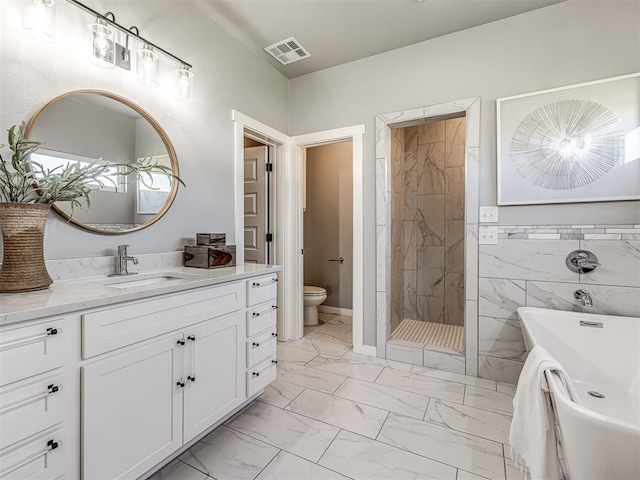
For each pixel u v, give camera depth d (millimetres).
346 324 3768
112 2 1647
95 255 1576
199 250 1948
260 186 3248
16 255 1159
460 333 3092
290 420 1802
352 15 2244
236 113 2473
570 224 2086
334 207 4242
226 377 1670
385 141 2730
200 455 1512
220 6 2139
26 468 916
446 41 2479
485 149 2338
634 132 1912
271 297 2041
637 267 1930
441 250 3545
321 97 3029
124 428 1181
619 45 1970
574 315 1986
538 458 1167
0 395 864
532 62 2199
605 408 1678
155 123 1846
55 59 1419
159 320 1312
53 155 1408
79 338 1045
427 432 1694
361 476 1387
